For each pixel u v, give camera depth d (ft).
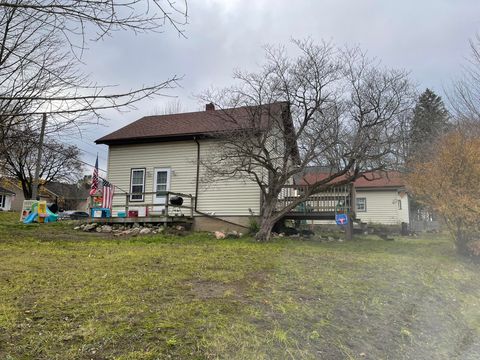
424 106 46.52
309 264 24.79
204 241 38.37
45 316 12.67
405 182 38.14
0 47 11.59
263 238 40.45
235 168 42.57
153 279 18.49
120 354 10.23
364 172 42.04
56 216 64.59
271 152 44.39
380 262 27.22
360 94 41.06
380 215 90.43
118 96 10.34
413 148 40.27
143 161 55.93
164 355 10.35
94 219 49.44
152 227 46.78
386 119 40.83
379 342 13.29
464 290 22.21
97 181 53.01
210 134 46.21
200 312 13.70
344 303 16.43
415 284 21.29
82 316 12.78
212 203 51.39
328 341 12.59
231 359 10.56
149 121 61.98
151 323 12.35
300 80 40.24
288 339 12.19
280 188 41.50
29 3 8.89
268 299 15.98
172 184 53.83
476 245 31.78
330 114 40.52
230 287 17.69
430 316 16.57
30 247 30.42
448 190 32.78
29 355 9.95
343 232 56.24
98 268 21.11
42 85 12.67
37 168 69.21
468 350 14.06
